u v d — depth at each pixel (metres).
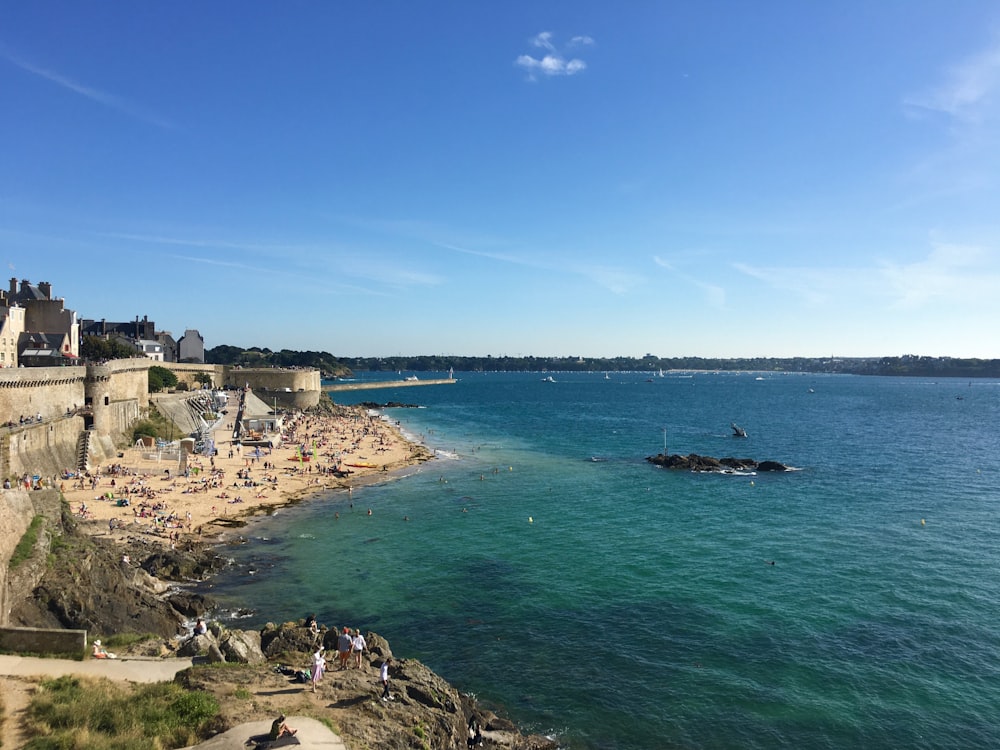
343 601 43.81
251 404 153.50
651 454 111.56
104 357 122.19
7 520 33.12
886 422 170.62
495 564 51.25
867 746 27.91
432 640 38.00
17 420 64.94
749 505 71.44
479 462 102.31
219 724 21.11
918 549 54.09
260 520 64.56
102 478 73.31
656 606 42.56
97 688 23.06
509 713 30.53
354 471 91.62
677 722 29.73
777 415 194.75
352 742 20.88
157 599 40.31
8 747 18.28
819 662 34.91
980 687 32.28
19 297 106.31
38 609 32.19
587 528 61.88
